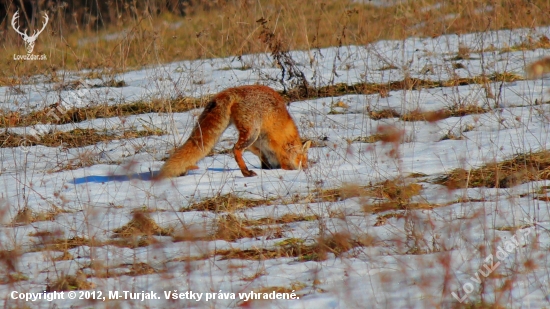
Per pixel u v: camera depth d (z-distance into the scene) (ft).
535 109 63.52
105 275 35.04
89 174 52.90
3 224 42.52
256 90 50.75
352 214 42.09
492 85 73.97
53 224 42.29
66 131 66.69
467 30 96.68
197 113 65.82
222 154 59.36
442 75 79.15
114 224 42.16
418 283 31.71
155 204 43.65
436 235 35.76
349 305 30.40
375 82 77.77
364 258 36.14
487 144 54.85
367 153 54.65
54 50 96.02
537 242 35.29
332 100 71.26
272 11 95.61
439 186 46.62
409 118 64.85
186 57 94.99
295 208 43.65
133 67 92.12
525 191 44.75
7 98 77.92
